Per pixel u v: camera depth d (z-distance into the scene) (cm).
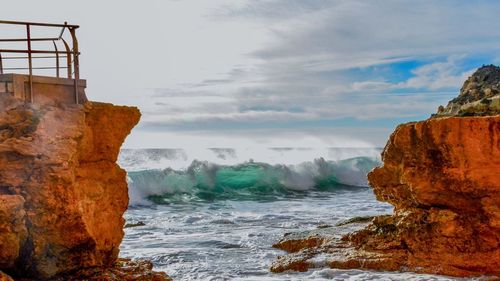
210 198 3312
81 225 877
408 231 1266
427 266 1178
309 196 3406
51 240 859
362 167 4216
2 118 838
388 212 2358
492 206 1164
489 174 1166
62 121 877
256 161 3994
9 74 852
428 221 1242
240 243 1586
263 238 1659
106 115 982
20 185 835
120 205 1030
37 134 838
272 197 3372
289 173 3853
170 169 3422
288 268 1231
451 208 1232
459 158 1184
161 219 2238
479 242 1178
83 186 918
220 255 1420
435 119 1216
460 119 1185
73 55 946
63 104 905
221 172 3628
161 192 3234
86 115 949
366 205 2700
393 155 1345
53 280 871
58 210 848
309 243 1449
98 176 970
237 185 3625
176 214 2503
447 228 1207
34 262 852
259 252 1454
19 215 816
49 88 902
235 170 3681
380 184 1397
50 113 863
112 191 1006
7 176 829
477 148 1173
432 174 1237
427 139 1225
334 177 4056
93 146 969
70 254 892
